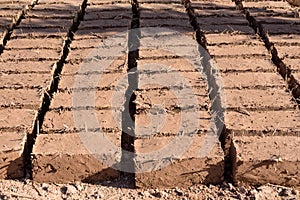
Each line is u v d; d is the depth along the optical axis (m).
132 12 4.59
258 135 3.13
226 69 3.66
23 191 3.01
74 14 4.48
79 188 3.04
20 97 3.41
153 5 4.64
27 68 3.71
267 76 3.62
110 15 4.46
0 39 4.09
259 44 3.98
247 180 3.01
